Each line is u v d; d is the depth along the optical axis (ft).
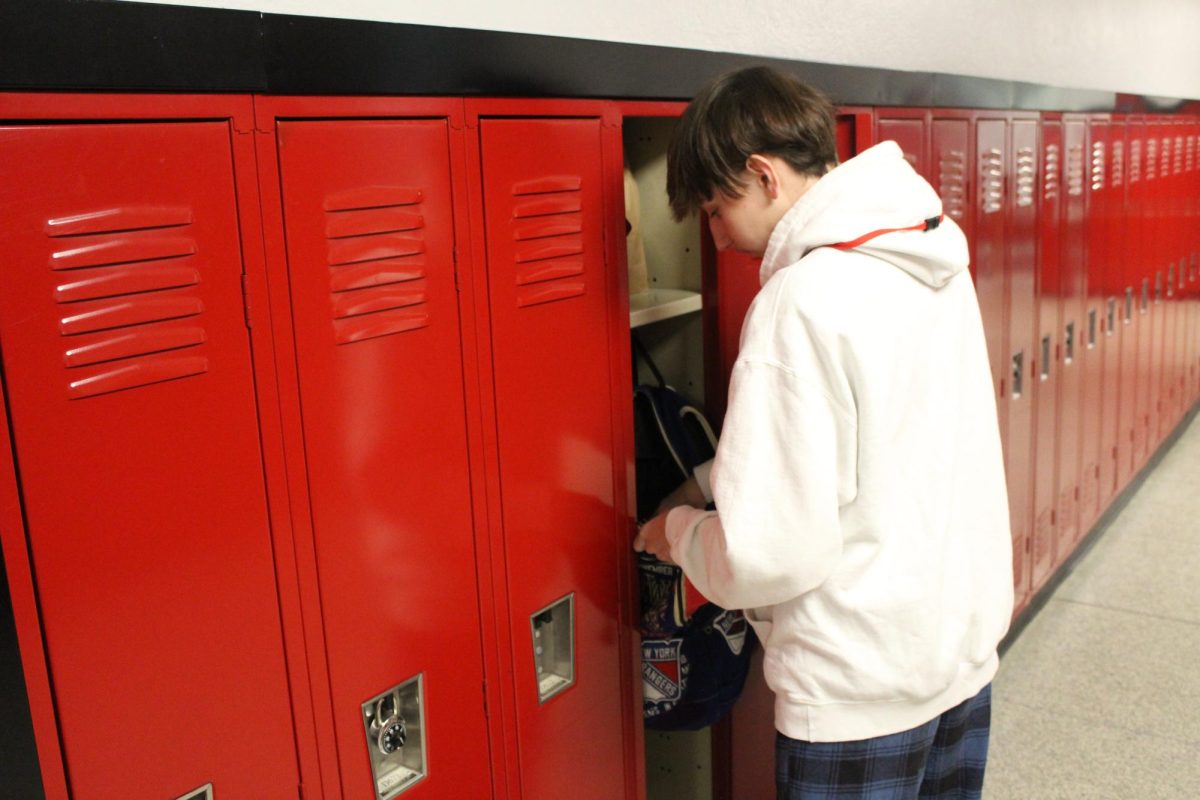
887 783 4.65
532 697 5.03
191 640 3.53
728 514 4.22
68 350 3.09
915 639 4.46
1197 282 17.15
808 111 4.49
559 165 4.72
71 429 3.12
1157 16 14.14
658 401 6.15
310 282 3.73
